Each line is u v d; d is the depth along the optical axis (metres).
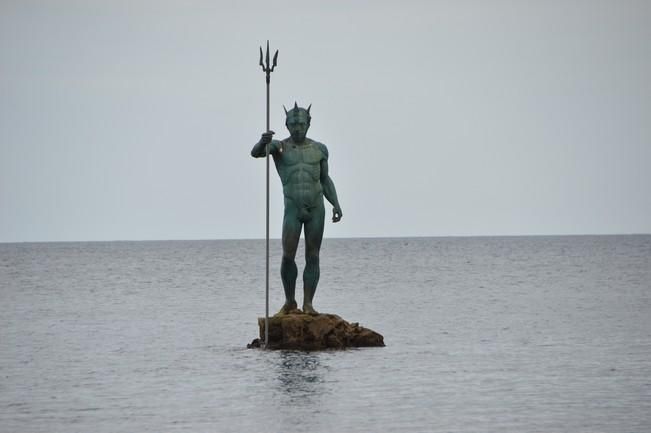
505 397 55.16
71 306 119.25
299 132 72.50
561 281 162.00
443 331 85.88
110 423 50.03
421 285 155.38
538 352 71.88
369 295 133.12
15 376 63.88
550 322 93.00
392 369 64.06
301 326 72.56
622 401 54.16
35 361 70.31
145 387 59.31
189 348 76.06
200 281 172.25
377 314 103.25
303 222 72.88
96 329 91.31
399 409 52.19
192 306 117.19
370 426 48.56
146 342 80.50
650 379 60.56
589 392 56.56
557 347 74.62
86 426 49.47
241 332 87.31
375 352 71.19
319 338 72.56
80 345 78.94
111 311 111.31
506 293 134.75
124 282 172.00
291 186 72.19
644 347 74.50
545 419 50.00
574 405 53.16
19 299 131.88
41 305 121.12
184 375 63.19
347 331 73.81
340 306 114.38
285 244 72.69
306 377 61.28
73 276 194.00
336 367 64.69
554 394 56.00
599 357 69.50
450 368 64.50
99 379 62.41
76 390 58.75
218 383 59.97
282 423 49.28
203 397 55.91
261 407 52.97
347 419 50.03
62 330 90.50
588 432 47.44
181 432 47.88
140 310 112.19
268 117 71.56
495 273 192.25
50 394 57.59
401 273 196.75
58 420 50.84
